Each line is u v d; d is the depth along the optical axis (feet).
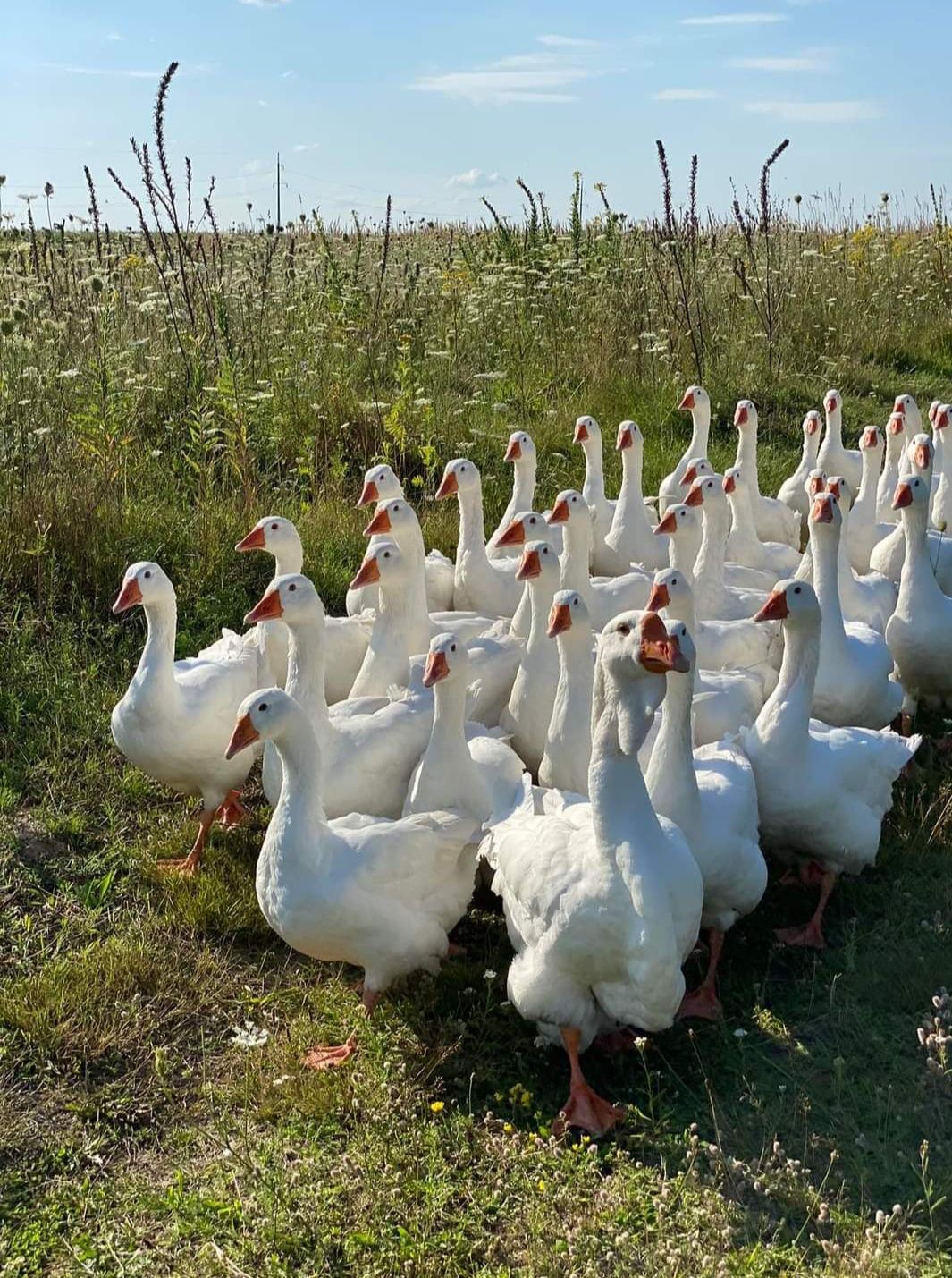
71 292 39.73
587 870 14.82
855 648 22.21
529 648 21.02
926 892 19.13
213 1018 17.06
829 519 21.43
